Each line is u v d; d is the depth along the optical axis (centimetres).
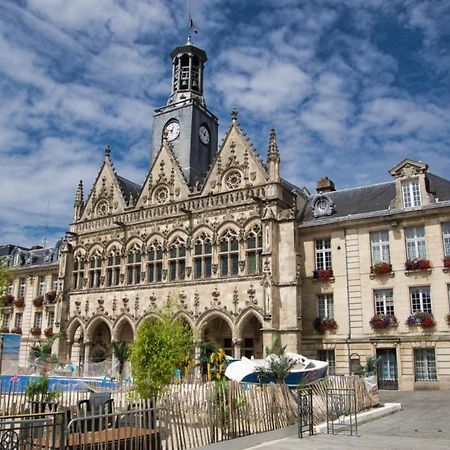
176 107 4953
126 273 4472
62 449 1139
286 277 3606
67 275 4850
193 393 1576
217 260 3925
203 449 1523
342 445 1620
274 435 1786
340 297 3731
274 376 2300
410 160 3669
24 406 2019
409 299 3484
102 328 4703
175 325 2234
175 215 4253
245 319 3650
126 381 2789
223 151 4184
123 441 1354
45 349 4678
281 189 3875
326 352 3719
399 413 2370
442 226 3488
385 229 3684
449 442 1639
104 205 4869
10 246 6506
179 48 5206
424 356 3384
